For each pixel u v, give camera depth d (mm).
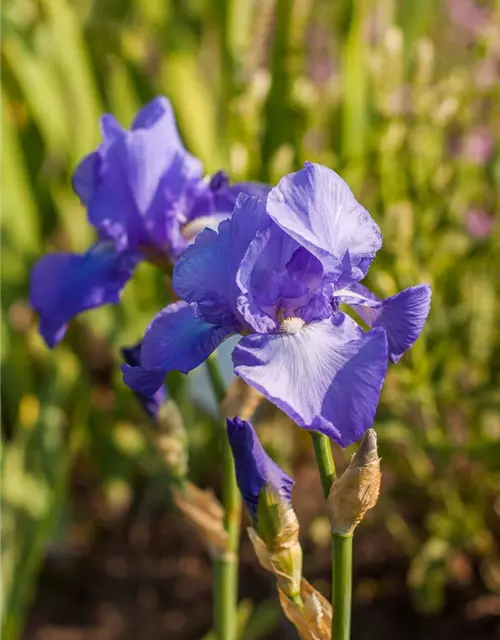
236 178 880
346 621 548
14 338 986
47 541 920
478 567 887
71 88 1033
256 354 540
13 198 1008
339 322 554
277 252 549
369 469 525
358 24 967
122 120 1066
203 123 1006
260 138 994
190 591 961
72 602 965
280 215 531
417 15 1086
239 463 549
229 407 641
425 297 557
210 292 557
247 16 1030
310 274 553
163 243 674
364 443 526
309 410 520
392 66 907
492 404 865
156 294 1014
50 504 873
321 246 535
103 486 1005
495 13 954
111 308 1038
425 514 927
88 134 1041
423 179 889
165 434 659
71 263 707
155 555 1001
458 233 930
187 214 674
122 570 988
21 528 870
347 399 518
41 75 1035
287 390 528
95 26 1130
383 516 910
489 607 868
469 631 861
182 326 580
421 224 868
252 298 548
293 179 533
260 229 542
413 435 817
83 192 683
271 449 910
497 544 892
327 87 1065
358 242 549
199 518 674
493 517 902
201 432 985
